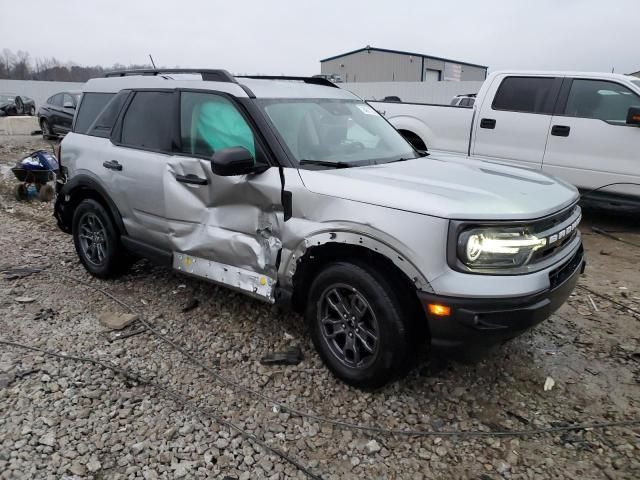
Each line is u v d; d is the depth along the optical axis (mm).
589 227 7316
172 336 4055
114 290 4926
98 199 5016
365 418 3105
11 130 19156
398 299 3037
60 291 4910
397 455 2828
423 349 3730
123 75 5062
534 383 3455
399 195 3006
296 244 3379
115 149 4676
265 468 2727
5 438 2893
